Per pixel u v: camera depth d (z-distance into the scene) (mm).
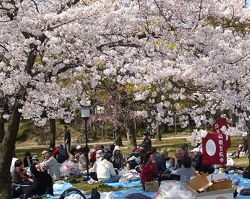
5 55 8602
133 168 14297
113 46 8938
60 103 8773
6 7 7984
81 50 8641
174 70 8094
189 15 8938
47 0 9227
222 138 9086
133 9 8547
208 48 8445
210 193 7316
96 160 13758
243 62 8938
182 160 9422
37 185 10219
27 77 8156
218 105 8977
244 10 10141
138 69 8172
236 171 12883
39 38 8438
